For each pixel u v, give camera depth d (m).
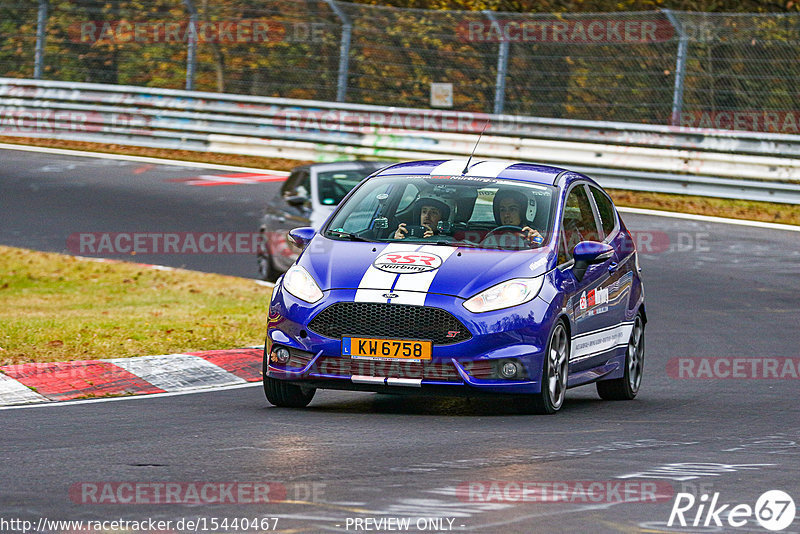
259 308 51.19
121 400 32.56
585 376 33.19
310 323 30.16
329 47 109.50
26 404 31.64
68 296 56.94
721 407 33.50
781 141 82.25
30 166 94.31
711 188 82.62
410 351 29.52
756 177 81.56
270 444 25.69
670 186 84.00
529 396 30.33
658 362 42.59
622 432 28.20
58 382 34.09
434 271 30.34
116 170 93.31
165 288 58.97
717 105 95.00
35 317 47.78
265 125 100.06
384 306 29.70
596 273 33.97
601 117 100.50
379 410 31.53
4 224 74.69
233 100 101.25
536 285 30.59
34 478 22.03
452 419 29.91
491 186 33.78
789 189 79.75
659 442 26.84
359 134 96.56
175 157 100.38
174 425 28.28
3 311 51.44
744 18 95.69
